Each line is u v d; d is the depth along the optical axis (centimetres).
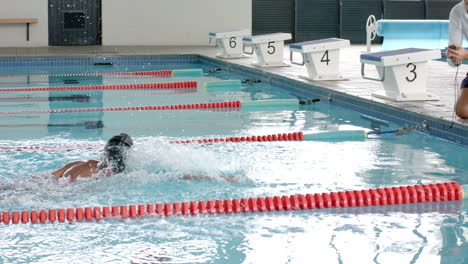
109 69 1080
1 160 434
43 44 1375
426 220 317
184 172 390
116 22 1413
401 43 1251
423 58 579
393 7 1513
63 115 633
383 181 385
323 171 409
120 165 373
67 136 522
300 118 606
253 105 688
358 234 296
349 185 377
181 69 1065
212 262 262
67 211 317
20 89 828
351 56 1134
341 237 292
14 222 309
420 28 1240
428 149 473
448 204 344
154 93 799
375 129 548
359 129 543
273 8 1507
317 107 675
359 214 326
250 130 544
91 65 1142
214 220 316
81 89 837
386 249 276
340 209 335
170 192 356
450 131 494
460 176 397
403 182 384
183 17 1441
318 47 751
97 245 282
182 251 275
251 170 409
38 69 1074
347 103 656
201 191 360
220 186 370
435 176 397
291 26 1519
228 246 281
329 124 572
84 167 369
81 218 315
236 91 809
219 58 1113
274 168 415
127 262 262
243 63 1015
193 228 304
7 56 1098
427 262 261
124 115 632
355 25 1520
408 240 288
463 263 260
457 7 514
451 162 434
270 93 786
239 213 327
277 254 271
